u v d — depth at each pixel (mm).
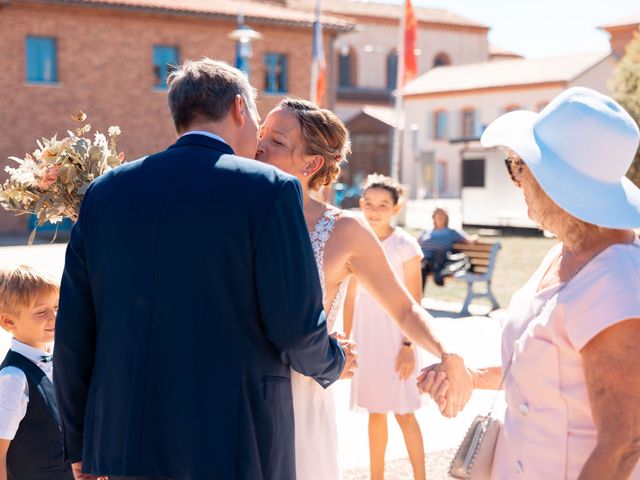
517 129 2287
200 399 2279
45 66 28109
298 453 2816
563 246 2299
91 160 3135
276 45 32250
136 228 2365
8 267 3186
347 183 59344
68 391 2537
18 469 3084
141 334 2338
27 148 27656
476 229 29344
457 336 9875
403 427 4789
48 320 3156
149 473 2287
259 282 2309
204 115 2502
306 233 2393
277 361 2422
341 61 68000
